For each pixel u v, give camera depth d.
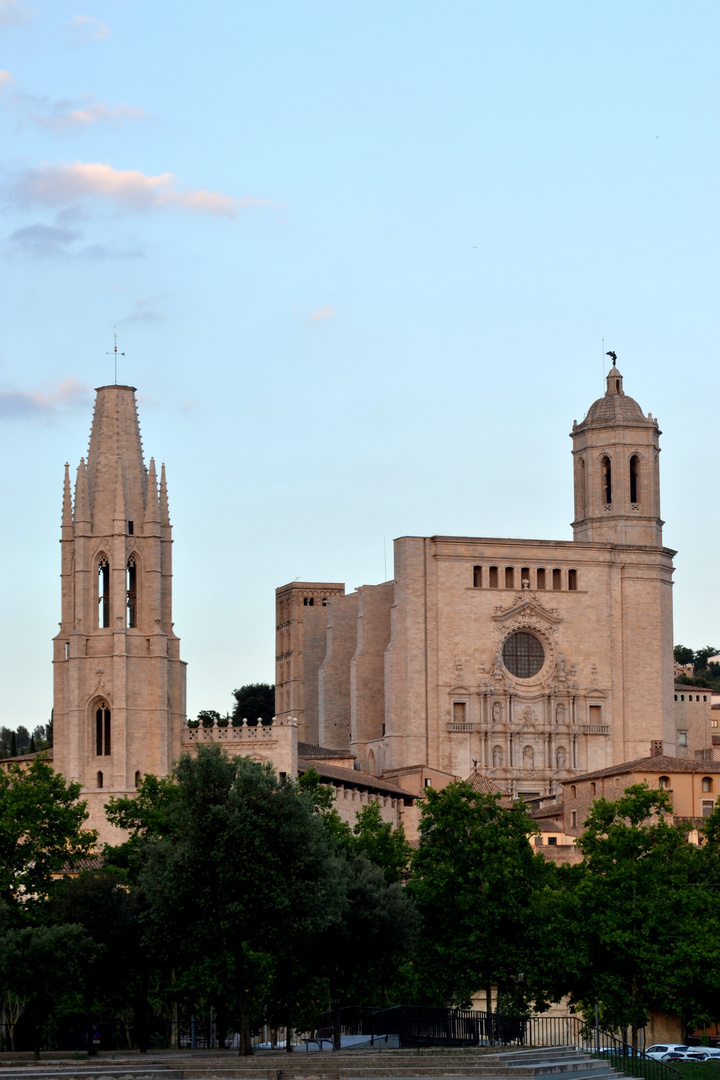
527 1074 102.25
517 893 150.38
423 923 149.88
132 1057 115.75
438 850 152.12
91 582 187.25
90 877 134.25
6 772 186.12
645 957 152.12
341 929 129.75
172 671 188.75
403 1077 101.88
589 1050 123.44
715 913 160.50
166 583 189.75
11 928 131.50
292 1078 102.88
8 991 125.06
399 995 153.12
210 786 119.19
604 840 165.00
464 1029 120.06
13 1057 121.75
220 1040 140.50
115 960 131.12
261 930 115.38
